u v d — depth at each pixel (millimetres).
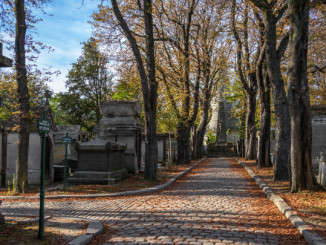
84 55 41750
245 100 38969
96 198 11602
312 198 9773
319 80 28438
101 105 19641
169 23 25953
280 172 15023
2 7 12602
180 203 9930
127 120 19172
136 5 19141
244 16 22531
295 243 5672
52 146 17438
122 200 11008
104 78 42281
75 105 43156
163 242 5688
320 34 20234
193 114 28984
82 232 6336
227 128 74938
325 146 17516
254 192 12344
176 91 26969
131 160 18969
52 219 7543
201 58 27078
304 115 11180
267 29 15484
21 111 12828
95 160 14977
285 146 15125
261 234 6219
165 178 17391
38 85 13242
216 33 25406
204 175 20031
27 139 13148
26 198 11641
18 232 6188
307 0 10992
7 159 16453
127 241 5855
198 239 5848
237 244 5562
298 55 11086
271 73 15688
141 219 7719
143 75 16172
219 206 9312
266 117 22859
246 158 34281
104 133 19438
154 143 16109
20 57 12703
